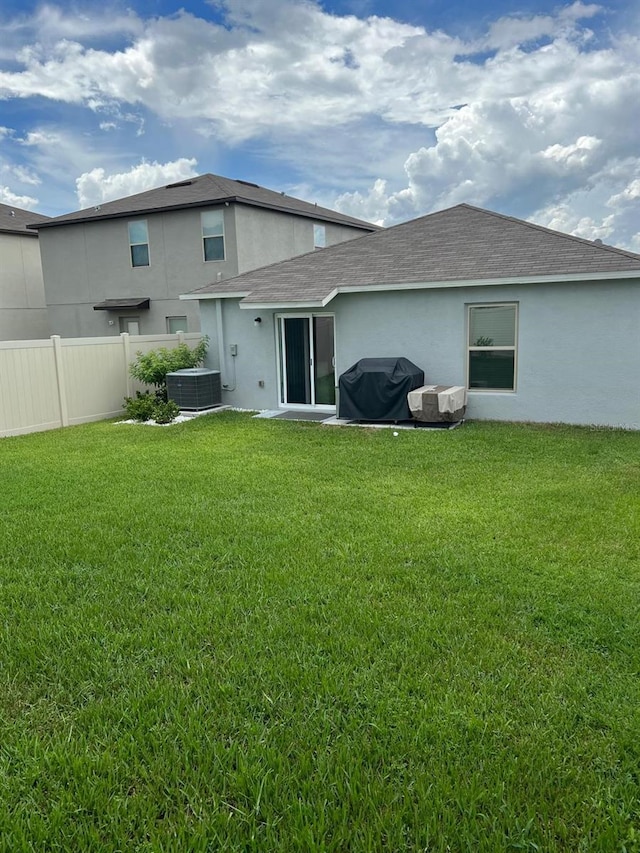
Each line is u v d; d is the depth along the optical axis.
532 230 12.05
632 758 2.49
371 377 10.99
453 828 2.16
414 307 11.52
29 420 11.56
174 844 2.11
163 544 5.05
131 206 19.47
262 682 3.04
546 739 2.60
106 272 20.16
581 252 10.55
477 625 3.59
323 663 3.21
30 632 3.60
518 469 7.54
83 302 20.81
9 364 11.16
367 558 4.66
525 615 3.71
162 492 6.73
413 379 10.93
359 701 2.87
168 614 3.80
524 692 2.93
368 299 11.91
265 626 3.61
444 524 5.45
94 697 2.96
